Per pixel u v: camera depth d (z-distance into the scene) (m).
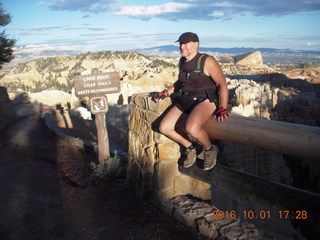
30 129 12.81
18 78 191.12
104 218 3.92
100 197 4.55
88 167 6.27
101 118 5.49
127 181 4.82
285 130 2.52
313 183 45.31
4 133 12.11
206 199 4.43
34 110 21.34
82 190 4.86
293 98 65.75
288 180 43.03
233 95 60.47
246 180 3.11
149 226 3.62
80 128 16.81
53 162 6.94
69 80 154.50
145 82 89.19
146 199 4.26
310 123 60.56
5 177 5.82
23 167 6.50
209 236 3.23
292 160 47.53
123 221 3.80
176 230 3.49
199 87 3.01
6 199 4.66
